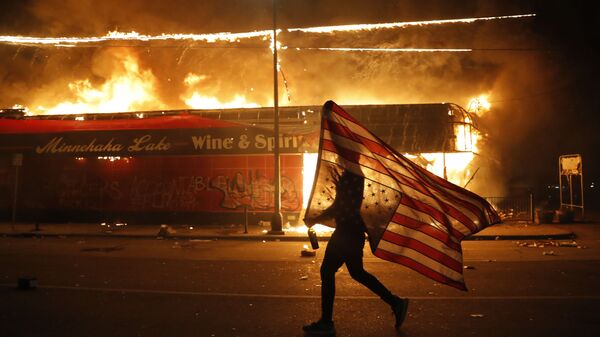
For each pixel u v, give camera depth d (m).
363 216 5.51
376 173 5.57
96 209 22.73
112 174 22.72
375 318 6.25
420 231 5.64
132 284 8.64
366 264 10.80
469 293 7.79
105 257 12.38
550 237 17.17
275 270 10.26
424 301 7.22
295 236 17.55
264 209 21.58
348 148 5.57
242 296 7.63
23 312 6.61
